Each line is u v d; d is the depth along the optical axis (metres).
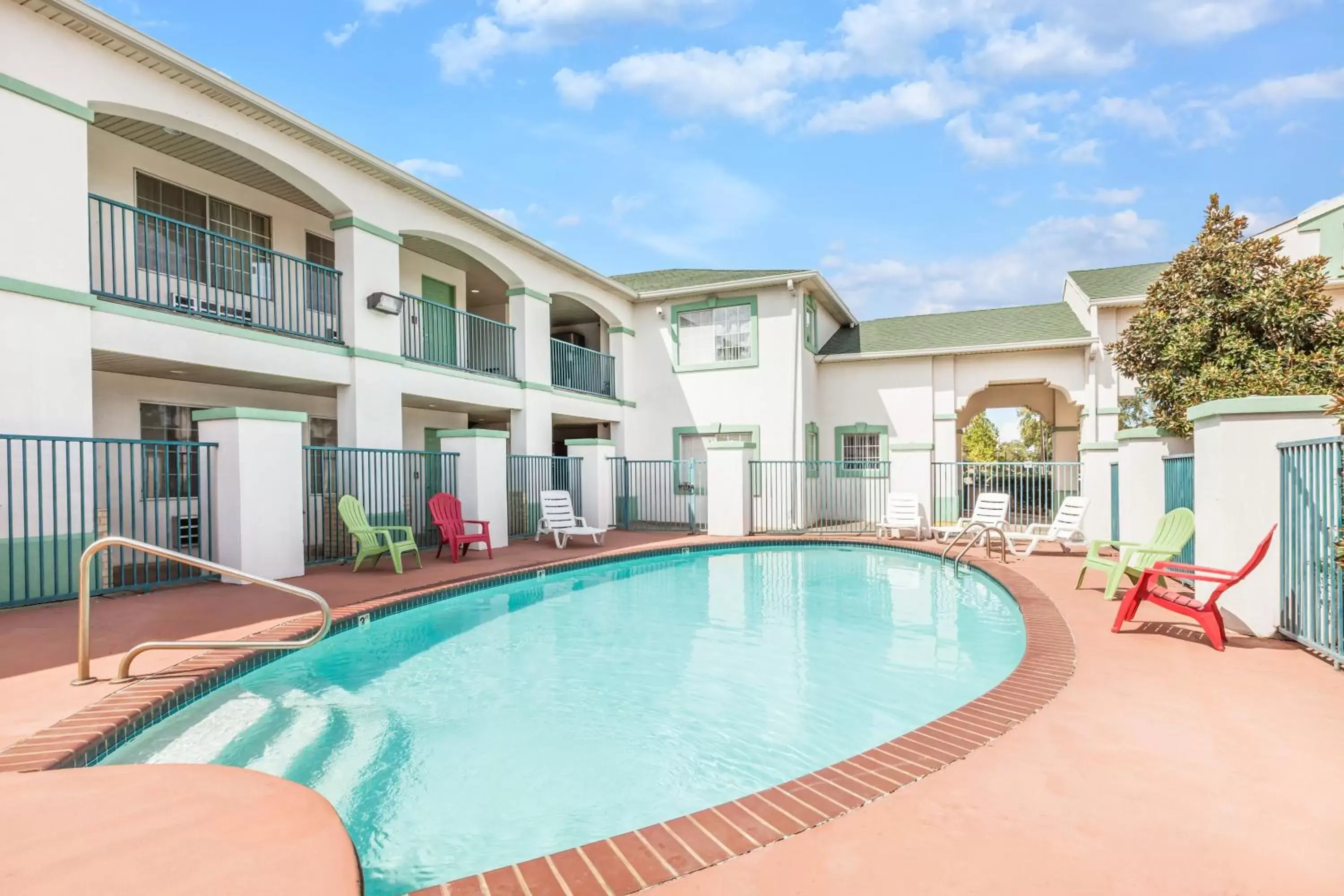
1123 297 15.02
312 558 9.87
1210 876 2.12
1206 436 5.61
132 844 2.11
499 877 2.15
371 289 10.96
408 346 13.49
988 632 6.57
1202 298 9.06
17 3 6.88
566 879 2.14
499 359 15.28
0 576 6.70
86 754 3.27
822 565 10.89
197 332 8.73
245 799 2.44
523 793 3.39
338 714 4.46
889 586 9.09
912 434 16.88
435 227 12.12
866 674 5.28
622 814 3.19
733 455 13.76
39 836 2.16
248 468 7.82
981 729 3.36
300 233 12.30
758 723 4.31
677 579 9.64
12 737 3.34
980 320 18.22
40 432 7.00
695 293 16.78
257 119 9.16
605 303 16.64
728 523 13.76
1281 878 2.10
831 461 16.34
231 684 4.74
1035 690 3.97
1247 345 8.60
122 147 9.70
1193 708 3.65
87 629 4.23
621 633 6.57
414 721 4.34
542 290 14.75
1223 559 5.33
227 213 11.20
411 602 7.20
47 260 7.06
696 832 2.41
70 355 7.25
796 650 5.99
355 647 6.08
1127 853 2.24
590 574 10.00
